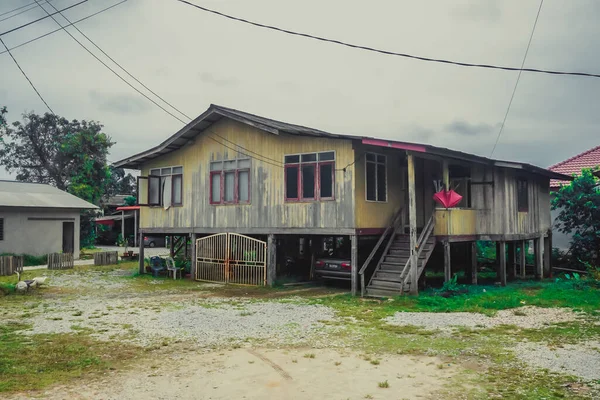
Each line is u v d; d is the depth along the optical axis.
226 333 9.86
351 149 15.44
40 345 8.93
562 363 7.41
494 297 13.60
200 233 19.66
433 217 15.58
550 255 21.09
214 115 18.48
